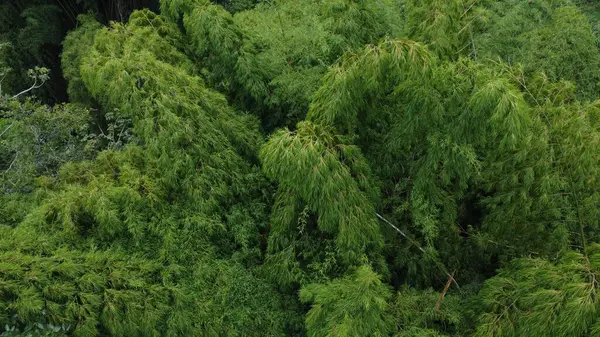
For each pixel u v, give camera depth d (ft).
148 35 17.74
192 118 13.74
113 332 11.88
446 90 11.13
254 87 16.61
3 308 11.12
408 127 11.97
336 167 11.37
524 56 18.37
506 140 10.40
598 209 12.50
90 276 11.78
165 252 13.25
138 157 15.08
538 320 9.78
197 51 17.60
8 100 22.76
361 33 15.81
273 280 14.35
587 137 11.32
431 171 12.95
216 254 14.29
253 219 15.31
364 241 12.39
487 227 15.17
